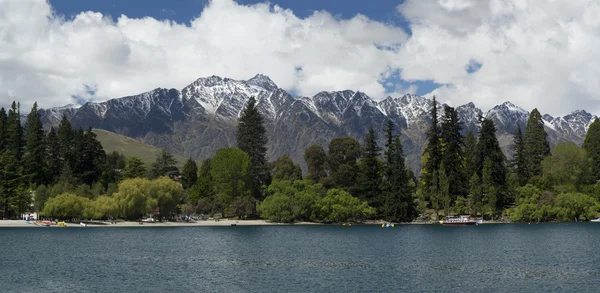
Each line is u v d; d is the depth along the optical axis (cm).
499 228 14888
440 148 17950
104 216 17288
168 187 16975
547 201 16788
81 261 8075
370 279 6581
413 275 6862
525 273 6981
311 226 16725
